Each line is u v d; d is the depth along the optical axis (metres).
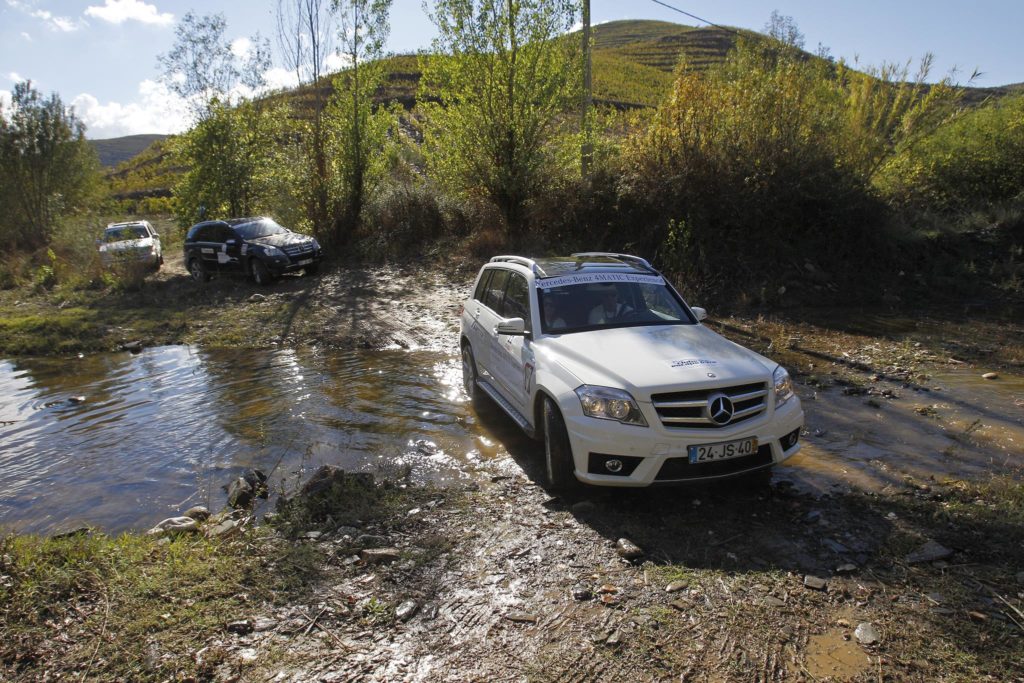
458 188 17.28
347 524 4.32
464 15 14.95
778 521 4.21
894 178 14.52
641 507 4.47
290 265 16.06
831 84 14.90
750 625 3.13
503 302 6.37
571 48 15.35
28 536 4.20
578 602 3.37
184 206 22.88
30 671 2.88
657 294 5.85
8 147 28.62
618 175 14.66
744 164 12.91
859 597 3.33
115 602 3.39
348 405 7.20
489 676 2.82
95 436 6.60
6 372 9.68
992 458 5.17
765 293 11.50
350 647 3.03
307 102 22.70
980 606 3.20
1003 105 16.00
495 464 5.40
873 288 11.86
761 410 4.43
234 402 7.54
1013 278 11.52
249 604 3.38
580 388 4.51
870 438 5.69
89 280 18.14
